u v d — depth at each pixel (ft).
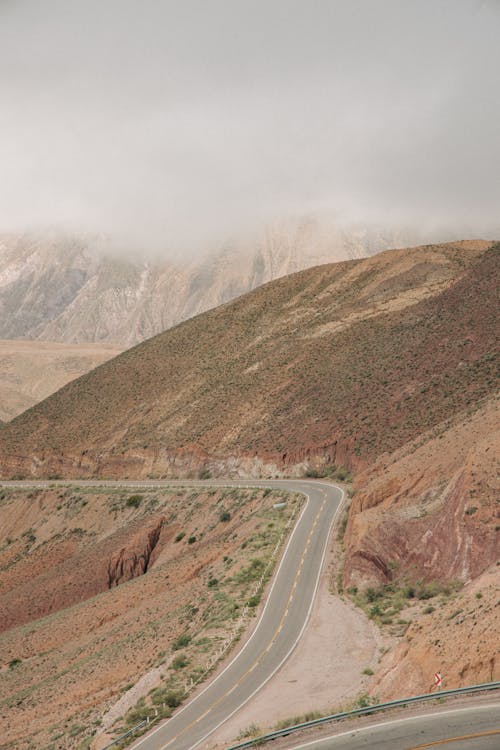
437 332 353.31
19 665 226.17
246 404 412.77
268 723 118.32
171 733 124.26
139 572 300.40
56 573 317.22
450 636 111.65
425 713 98.68
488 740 88.43
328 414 345.10
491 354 302.86
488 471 170.50
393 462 239.91
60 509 388.37
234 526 264.93
